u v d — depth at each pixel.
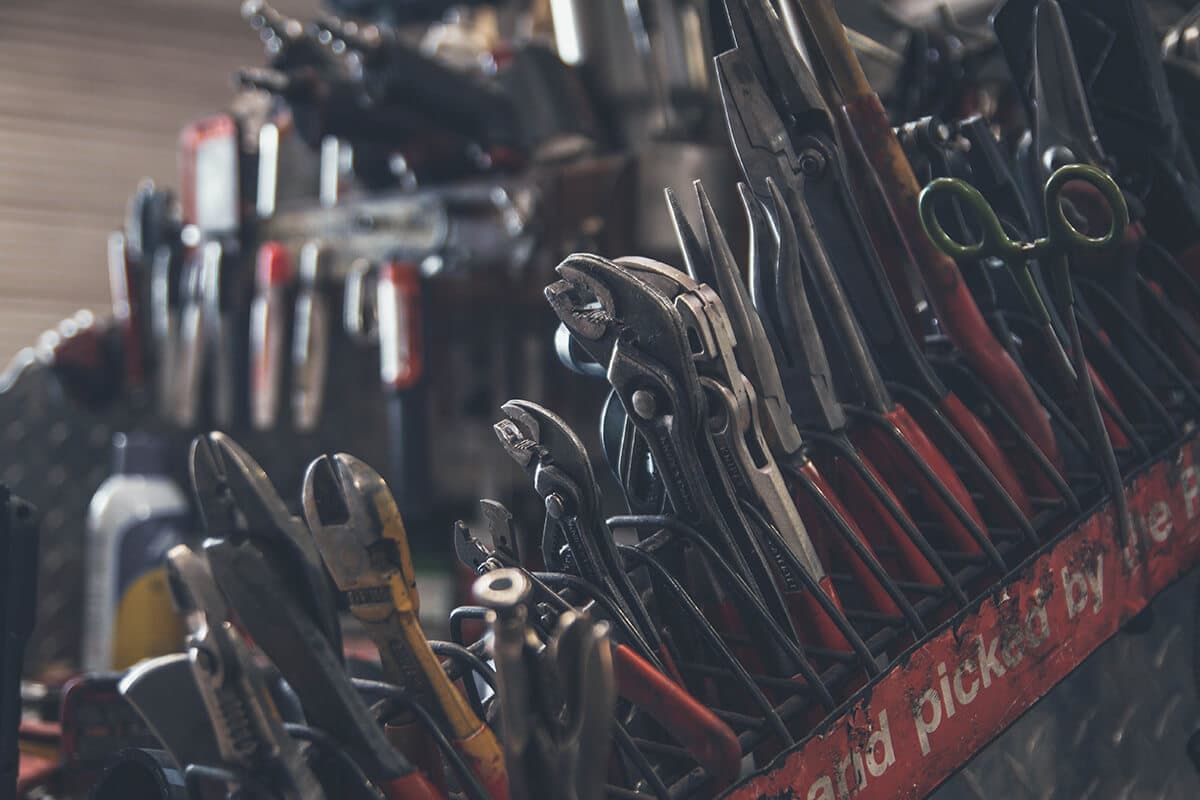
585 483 0.61
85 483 1.70
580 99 1.49
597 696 0.44
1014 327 0.83
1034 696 0.69
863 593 0.69
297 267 1.79
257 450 1.88
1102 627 0.73
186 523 1.53
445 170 1.64
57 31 2.67
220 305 1.78
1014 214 0.78
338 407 1.94
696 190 0.64
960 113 1.02
